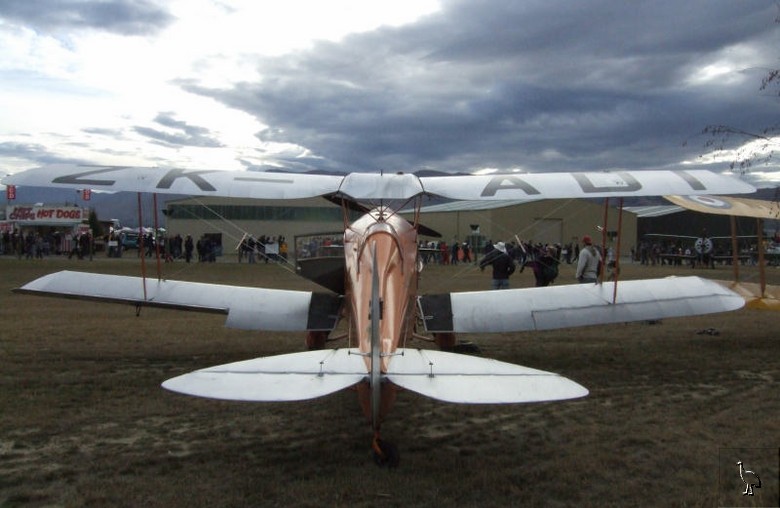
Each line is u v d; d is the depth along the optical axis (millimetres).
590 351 8508
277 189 6172
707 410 5715
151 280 7613
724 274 25266
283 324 7059
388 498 3855
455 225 39594
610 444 4840
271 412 5633
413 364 4254
